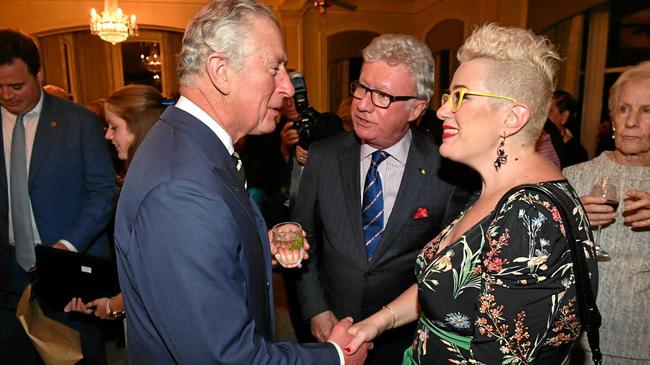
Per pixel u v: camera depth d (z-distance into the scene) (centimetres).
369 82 135
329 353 96
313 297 153
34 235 182
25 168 176
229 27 83
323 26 780
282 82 95
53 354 158
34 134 176
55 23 713
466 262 89
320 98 795
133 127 149
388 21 804
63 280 159
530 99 87
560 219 79
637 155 139
